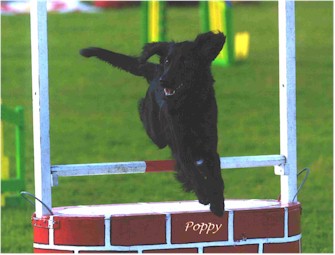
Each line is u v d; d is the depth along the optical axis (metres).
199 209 8.06
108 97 26.81
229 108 25.09
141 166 8.02
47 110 7.69
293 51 8.48
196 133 7.66
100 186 16.78
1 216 14.31
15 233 13.15
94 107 25.55
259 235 7.98
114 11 39.12
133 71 8.62
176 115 7.61
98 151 20.53
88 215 7.57
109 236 7.51
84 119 24.08
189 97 7.59
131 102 26.27
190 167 7.67
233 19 37.94
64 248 7.56
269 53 32.53
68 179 17.30
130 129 22.91
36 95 7.70
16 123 14.74
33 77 7.74
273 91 27.30
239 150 20.42
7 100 26.80
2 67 30.81
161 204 8.78
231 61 30.75
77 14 38.47
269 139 21.59
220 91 27.17
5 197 15.05
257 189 16.38
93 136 22.12
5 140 22.11
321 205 15.27
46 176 7.70
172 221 7.66
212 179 7.65
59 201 15.47
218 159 7.77
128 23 36.91
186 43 7.62
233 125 23.14
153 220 7.61
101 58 8.59
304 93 27.22
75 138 21.88
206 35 7.63
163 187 16.70
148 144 21.23
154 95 8.23
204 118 7.66
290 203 8.37
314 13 38.44
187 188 7.97
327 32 35.66
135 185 16.89
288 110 8.46
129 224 7.54
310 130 22.88
